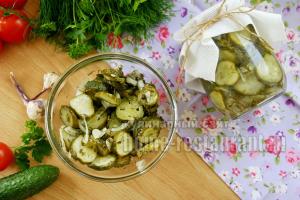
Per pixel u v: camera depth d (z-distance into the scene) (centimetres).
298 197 69
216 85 61
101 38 66
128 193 69
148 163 63
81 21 65
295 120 70
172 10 68
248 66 59
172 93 62
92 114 61
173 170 69
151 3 67
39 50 68
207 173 69
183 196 69
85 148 60
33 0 69
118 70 61
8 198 64
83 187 68
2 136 68
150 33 69
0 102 68
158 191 69
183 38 62
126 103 61
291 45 70
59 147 62
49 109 62
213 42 59
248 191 69
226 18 60
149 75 64
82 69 65
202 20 61
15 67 68
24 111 68
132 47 69
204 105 69
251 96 61
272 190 69
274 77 60
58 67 69
